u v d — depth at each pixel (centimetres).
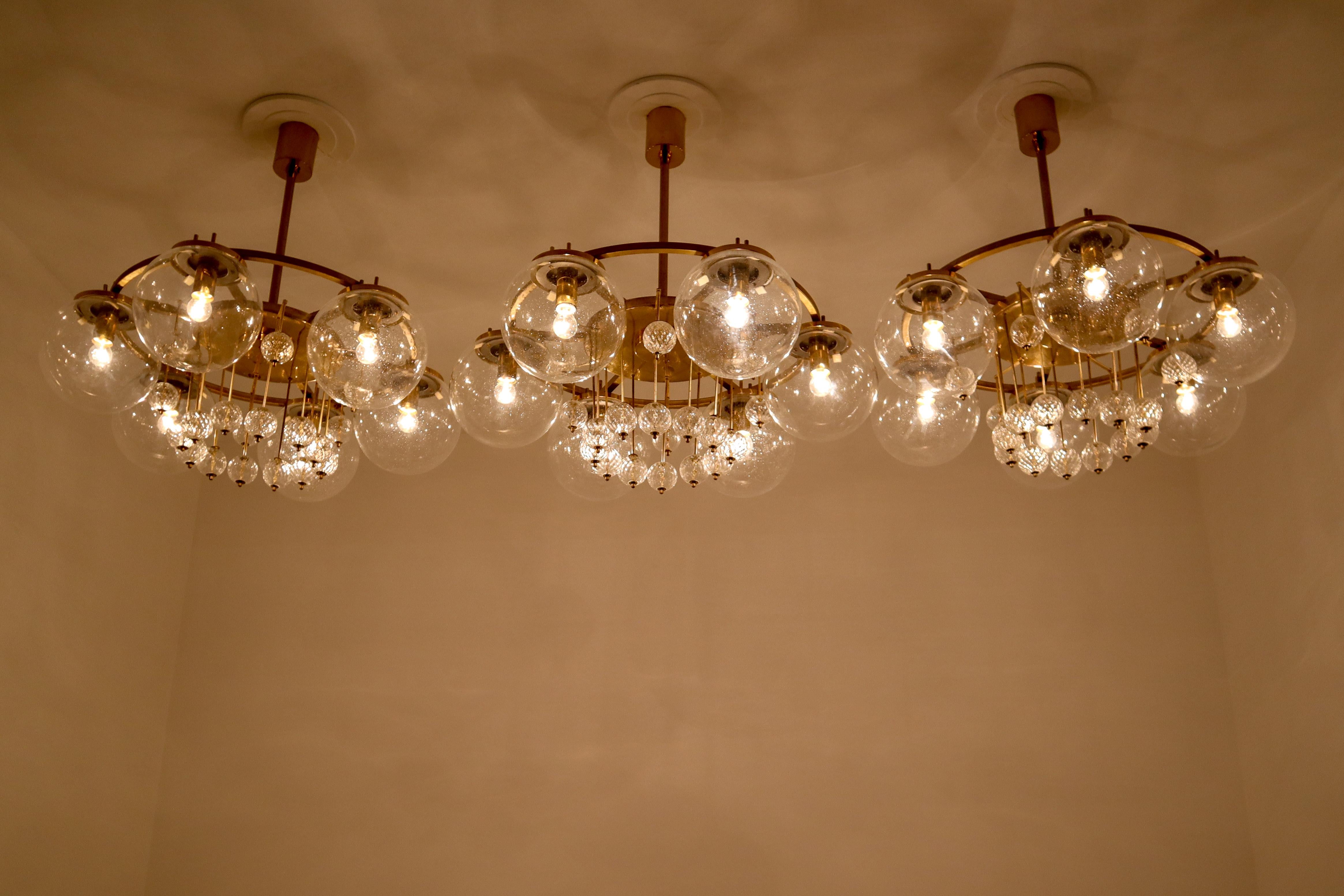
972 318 194
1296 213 308
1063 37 241
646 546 429
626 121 267
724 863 381
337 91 259
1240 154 280
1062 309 183
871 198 302
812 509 427
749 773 392
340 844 397
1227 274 198
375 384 199
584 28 239
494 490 444
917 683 397
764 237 322
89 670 370
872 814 381
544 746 404
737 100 261
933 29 239
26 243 331
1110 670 388
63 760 353
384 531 441
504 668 416
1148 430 219
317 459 238
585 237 322
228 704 418
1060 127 270
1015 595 404
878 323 202
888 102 262
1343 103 260
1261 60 246
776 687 403
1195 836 364
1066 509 412
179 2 232
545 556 432
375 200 303
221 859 397
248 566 439
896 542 418
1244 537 371
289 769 408
